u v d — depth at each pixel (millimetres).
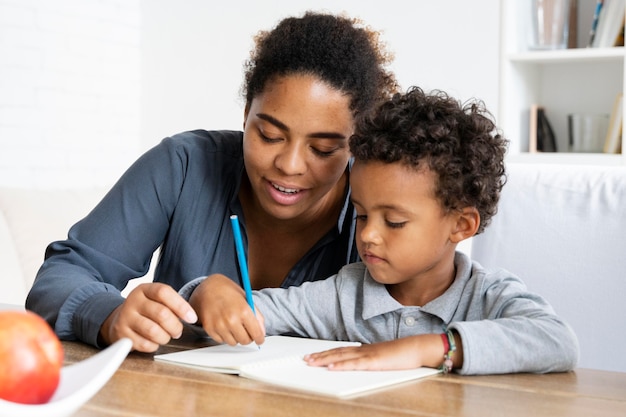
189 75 4031
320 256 1581
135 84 4137
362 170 1265
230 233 1560
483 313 1256
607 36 2900
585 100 3119
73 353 1124
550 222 1556
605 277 1496
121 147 4082
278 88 1328
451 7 3312
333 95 1333
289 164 1338
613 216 1513
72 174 3834
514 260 1569
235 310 1112
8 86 3553
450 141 1242
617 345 1476
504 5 2980
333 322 1352
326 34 1354
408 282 1326
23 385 651
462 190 1256
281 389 905
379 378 954
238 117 3910
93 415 774
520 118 3092
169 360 1062
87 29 3887
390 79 1516
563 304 1521
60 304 1215
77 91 3850
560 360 1067
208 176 1559
